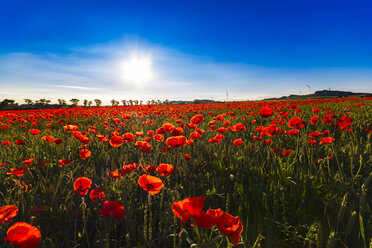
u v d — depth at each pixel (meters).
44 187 2.09
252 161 2.76
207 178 2.50
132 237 1.50
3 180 2.49
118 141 2.56
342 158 2.78
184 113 11.19
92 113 12.50
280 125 4.94
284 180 2.20
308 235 1.49
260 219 1.73
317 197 1.91
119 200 1.94
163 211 1.76
